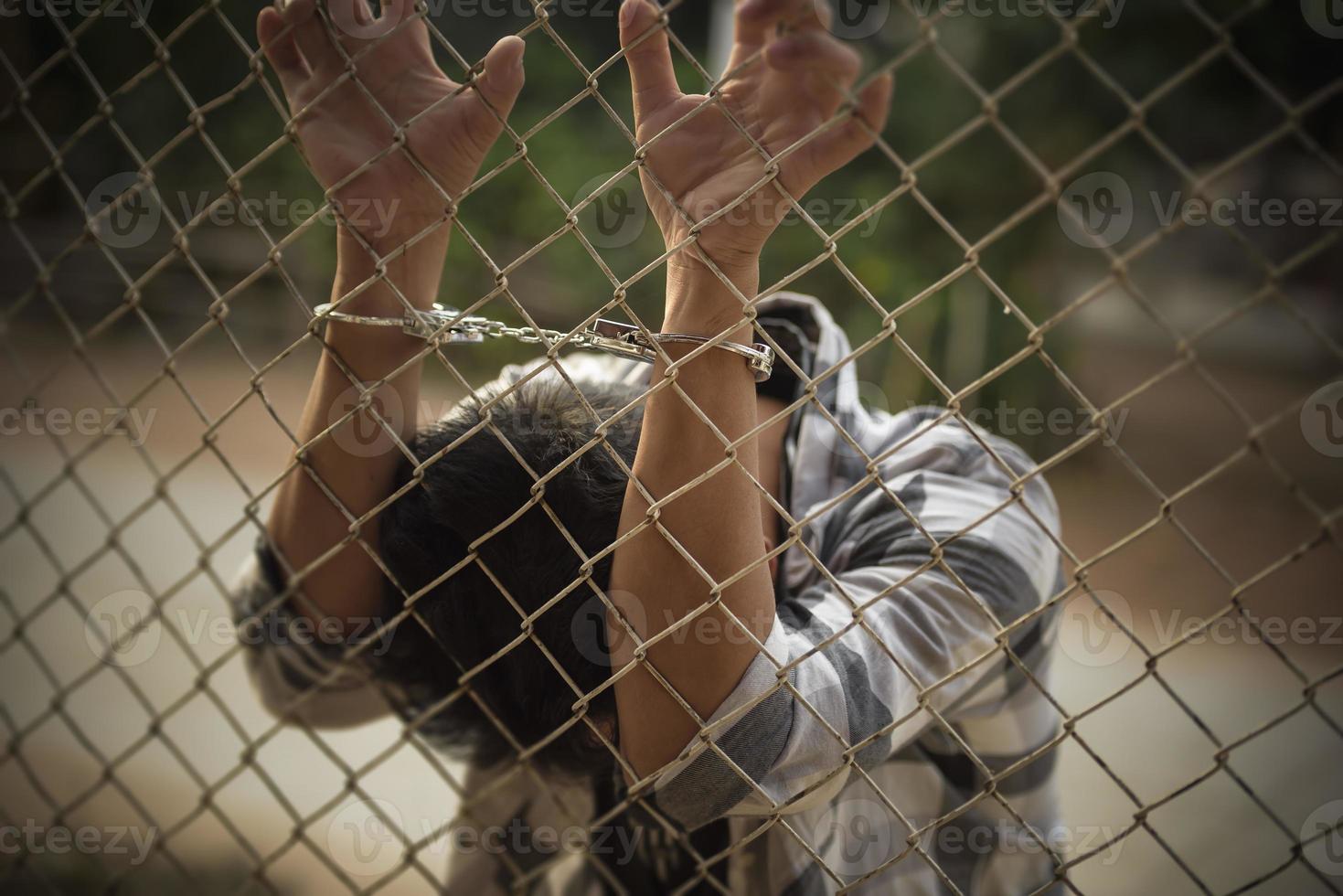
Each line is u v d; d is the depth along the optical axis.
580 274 7.27
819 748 0.99
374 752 3.09
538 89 7.84
